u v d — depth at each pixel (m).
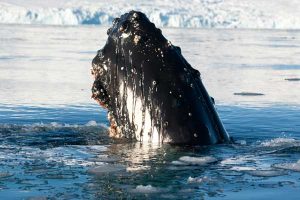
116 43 38.47
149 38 37.78
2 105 67.50
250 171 31.88
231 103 73.25
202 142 37.34
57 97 77.25
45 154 35.59
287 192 28.03
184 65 38.19
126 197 27.22
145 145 37.06
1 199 26.88
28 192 27.97
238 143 39.22
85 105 68.38
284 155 35.81
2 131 43.72
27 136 41.78
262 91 90.25
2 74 111.88
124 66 37.97
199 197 27.25
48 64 140.12
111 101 39.03
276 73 128.50
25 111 62.00
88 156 35.00
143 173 31.27
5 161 33.81
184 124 37.19
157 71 37.41
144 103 37.62
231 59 175.50
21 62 145.00
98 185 29.08
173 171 31.64
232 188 28.67
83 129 44.91
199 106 37.91
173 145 36.84
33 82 98.12
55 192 27.92
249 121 54.94
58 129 44.81
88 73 117.81
